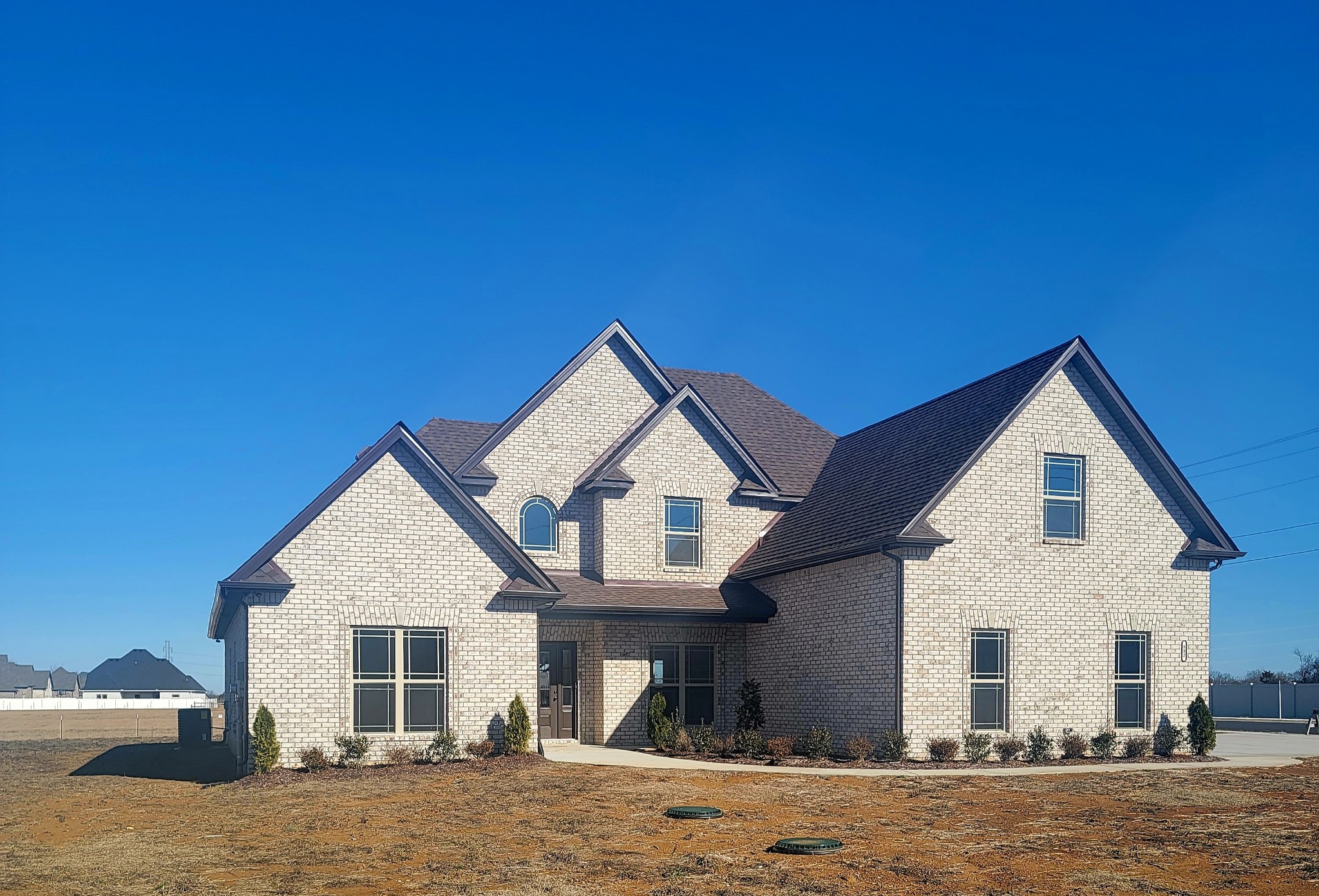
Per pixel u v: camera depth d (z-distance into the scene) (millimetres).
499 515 28438
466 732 22422
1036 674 23953
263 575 21234
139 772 25125
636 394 30219
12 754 32281
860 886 11914
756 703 27094
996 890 11812
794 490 30391
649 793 17969
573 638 27219
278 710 21203
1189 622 25531
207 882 12156
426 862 13086
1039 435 24672
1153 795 18078
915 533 22766
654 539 28922
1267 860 13250
